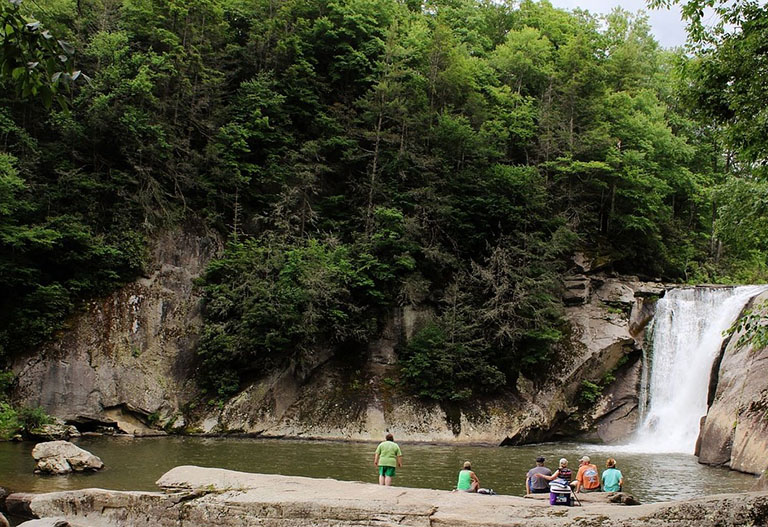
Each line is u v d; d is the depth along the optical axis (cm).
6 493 1578
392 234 3675
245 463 2228
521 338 3572
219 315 3503
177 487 1461
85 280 3328
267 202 4094
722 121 1422
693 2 1317
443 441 3128
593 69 4953
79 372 3117
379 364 3544
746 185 2242
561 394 3472
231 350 3266
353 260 3700
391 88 4212
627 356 3706
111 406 3122
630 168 4553
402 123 4231
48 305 3177
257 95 4131
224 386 3281
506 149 4581
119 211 3550
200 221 3816
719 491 1864
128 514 1390
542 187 4028
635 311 3838
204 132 4053
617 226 4550
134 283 3441
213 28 4344
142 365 3262
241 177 3897
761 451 2178
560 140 4484
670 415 3366
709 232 5591
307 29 4653
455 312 3584
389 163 4122
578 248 4153
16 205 3178
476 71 4888
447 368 3325
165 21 4212
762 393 2333
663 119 5572
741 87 1339
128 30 4181
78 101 3584
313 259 3544
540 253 3875
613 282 3994
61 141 3672
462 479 1516
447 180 4162
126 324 3322
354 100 4634
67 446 2017
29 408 2933
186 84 3972
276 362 3350
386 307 3697
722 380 2608
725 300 3419
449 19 6106
